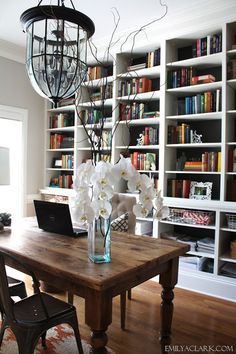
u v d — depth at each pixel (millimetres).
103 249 1522
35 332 1483
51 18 1570
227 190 2969
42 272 1595
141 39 3457
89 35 1756
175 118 3301
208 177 3416
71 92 1789
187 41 3340
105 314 1350
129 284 1508
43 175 4652
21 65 4293
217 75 3355
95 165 1481
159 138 3393
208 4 2877
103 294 1333
